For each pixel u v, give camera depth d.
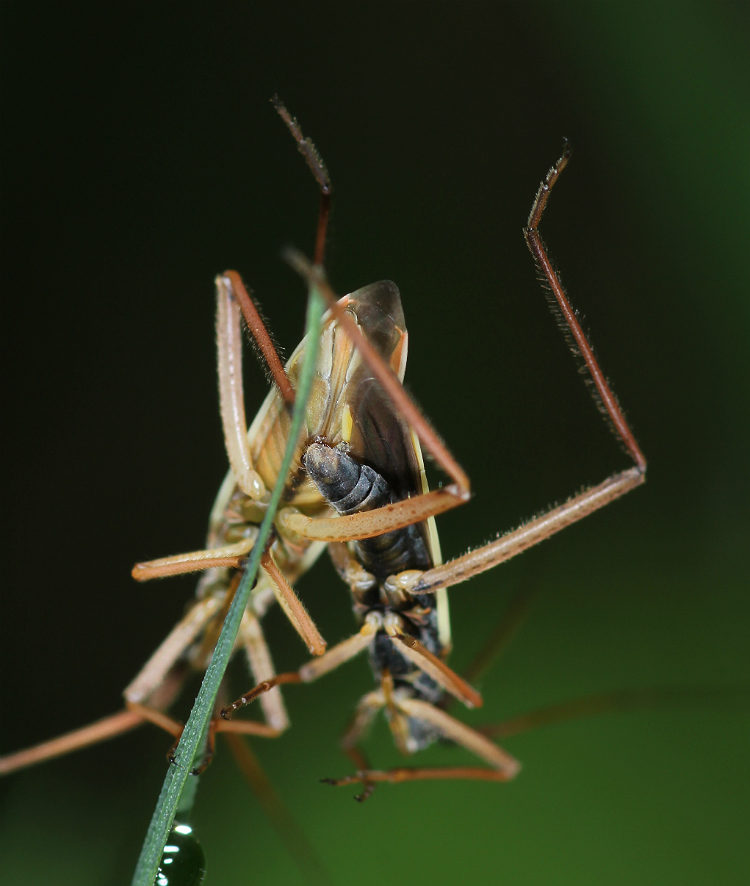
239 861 0.07
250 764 0.07
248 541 0.06
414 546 0.06
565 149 0.06
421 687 0.07
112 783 0.07
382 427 0.06
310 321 0.06
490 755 0.07
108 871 0.07
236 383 0.06
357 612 0.07
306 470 0.06
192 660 0.07
